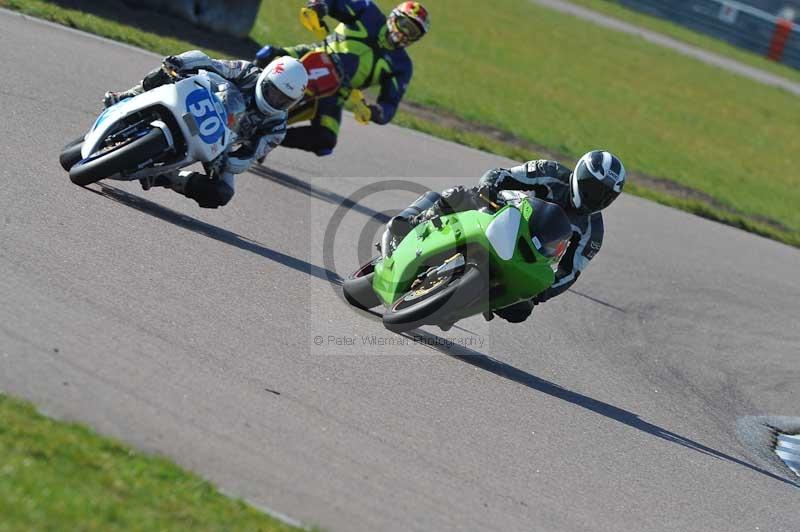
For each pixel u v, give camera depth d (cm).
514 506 1878
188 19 5909
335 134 3834
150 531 1365
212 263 2586
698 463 2434
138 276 2319
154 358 1948
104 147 2762
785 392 3281
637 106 8881
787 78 13062
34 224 2403
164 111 2667
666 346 3378
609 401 2684
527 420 2322
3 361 1750
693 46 13138
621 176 2545
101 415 1684
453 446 2044
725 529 2108
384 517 1675
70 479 1429
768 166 8225
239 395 1923
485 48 9231
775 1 14675
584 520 1920
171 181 2827
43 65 3934
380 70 3847
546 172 2594
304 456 1786
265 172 3828
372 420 2027
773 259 5125
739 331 3766
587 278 3881
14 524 1266
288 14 7794
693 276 4312
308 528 1541
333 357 2281
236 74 2894
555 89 8469
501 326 3047
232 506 1522
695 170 7225
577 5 13550
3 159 2784
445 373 2442
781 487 2475
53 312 1988
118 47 4747
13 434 1495
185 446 1678
